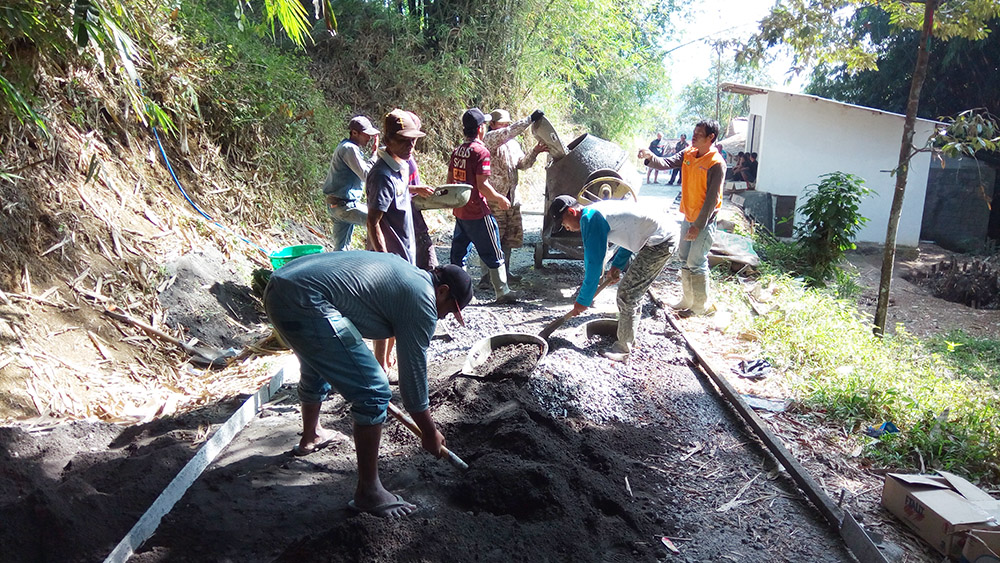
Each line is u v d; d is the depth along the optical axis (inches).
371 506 125.2
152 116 254.2
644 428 170.9
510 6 560.4
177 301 222.8
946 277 463.8
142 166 258.8
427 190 218.5
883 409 181.9
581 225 195.3
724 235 358.6
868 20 679.1
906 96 706.8
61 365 176.7
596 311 265.4
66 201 213.6
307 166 355.9
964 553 118.4
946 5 274.5
